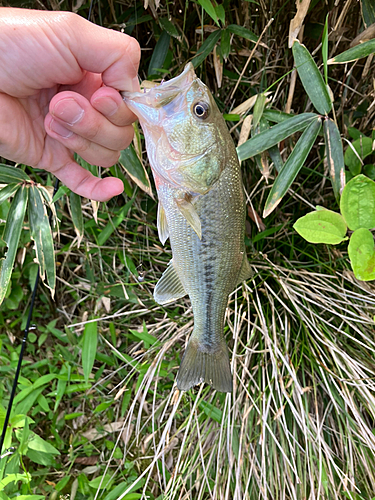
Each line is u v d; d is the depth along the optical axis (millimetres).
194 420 401
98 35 213
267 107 349
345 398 361
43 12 207
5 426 339
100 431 417
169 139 239
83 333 424
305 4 300
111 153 256
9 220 309
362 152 368
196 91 239
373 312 406
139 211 451
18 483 373
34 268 450
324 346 394
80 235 364
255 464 380
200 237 246
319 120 322
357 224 314
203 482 351
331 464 384
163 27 348
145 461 405
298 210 444
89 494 380
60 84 247
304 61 311
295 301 413
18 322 470
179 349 433
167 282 292
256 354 406
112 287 444
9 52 208
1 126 230
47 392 442
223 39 349
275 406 370
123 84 229
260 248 439
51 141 262
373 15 343
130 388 416
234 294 430
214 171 252
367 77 395
